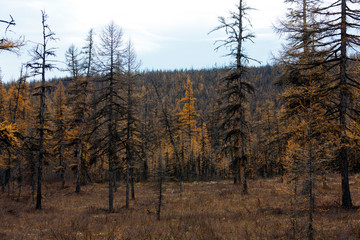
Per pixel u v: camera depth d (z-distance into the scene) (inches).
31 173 924.6
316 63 508.1
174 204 760.3
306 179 286.7
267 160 1931.6
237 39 789.2
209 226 418.0
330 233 320.2
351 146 454.3
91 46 1064.2
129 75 791.7
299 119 535.5
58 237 392.5
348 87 470.6
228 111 830.5
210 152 2150.6
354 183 852.0
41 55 704.4
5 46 345.7
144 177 1595.7
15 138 450.6
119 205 836.6
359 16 457.4
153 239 360.2
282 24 522.9
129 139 802.8
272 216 475.2
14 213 684.7
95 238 376.5
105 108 711.7
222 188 1082.7
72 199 995.3
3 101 1449.3
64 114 1322.6
